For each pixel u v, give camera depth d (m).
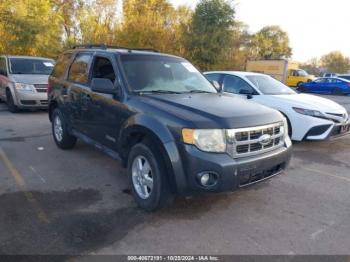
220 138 3.26
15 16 19.19
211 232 3.35
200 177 3.21
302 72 33.06
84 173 4.92
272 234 3.35
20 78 9.87
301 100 6.88
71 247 2.99
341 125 6.64
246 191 4.44
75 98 5.20
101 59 4.75
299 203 4.12
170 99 3.85
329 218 3.75
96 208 3.78
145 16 27.16
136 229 3.35
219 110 3.53
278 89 7.71
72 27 28.47
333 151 6.75
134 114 3.80
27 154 5.81
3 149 6.09
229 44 25.77
